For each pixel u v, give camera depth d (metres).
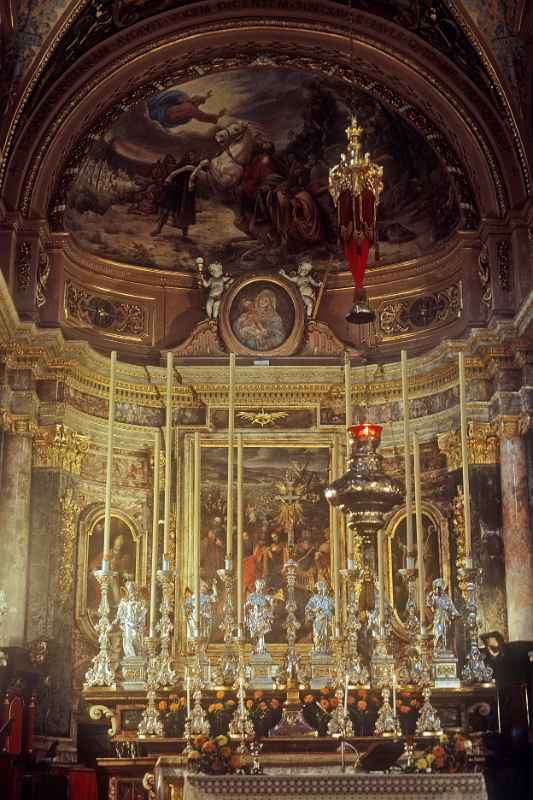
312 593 18.45
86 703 17.19
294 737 13.91
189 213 20.16
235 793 10.71
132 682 15.20
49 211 18.47
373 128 19.73
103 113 18.59
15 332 17.41
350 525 11.40
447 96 18.58
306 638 18.17
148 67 18.39
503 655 16.48
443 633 16.11
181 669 17.66
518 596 17.19
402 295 19.92
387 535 18.66
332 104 19.66
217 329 19.64
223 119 19.67
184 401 19.42
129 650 16.03
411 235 19.91
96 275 19.47
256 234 20.28
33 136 18.06
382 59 18.56
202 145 19.86
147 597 18.33
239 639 13.59
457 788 10.84
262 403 19.38
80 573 18.02
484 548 17.66
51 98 18.11
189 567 18.39
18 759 14.64
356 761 12.53
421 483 18.83
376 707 14.97
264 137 20.00
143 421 19.22
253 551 18.64
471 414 18.23
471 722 15.84
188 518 18.66
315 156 20.16
